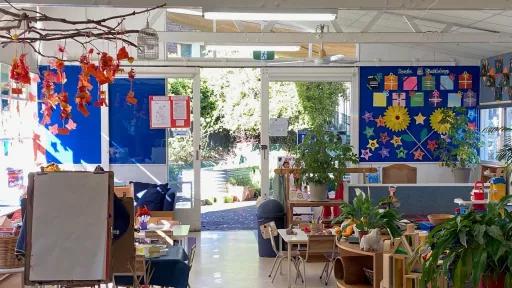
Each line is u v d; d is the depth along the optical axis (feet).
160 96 33.06
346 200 26.09
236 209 41.11
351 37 27.55
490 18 24.56
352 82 33.68
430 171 33.78
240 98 42.73
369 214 18.34
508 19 24.30
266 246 27.02
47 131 32.09
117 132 32.94
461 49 31.42
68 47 31.81
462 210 24.56
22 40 14.83
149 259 16.97
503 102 30.83
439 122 33.63
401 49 33.71
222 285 22.48
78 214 13.73
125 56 16.57
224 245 29.81
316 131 25.38
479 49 30.71
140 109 33.04
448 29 27.14
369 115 33.76
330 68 33.53
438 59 33.73
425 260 11.85
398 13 26.37
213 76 42.27
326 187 25.29
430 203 26.68
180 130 33.27
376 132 33.76
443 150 33.32
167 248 18.61
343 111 33.86
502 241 10.29
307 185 25.76
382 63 33.63
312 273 24.49
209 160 43.11
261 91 33.50
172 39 28.40
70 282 13.66
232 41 28.32
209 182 43.52
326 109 33.73
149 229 21.31
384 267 15.89
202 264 25.81
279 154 33.58
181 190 33.40
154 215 29.07
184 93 33.27
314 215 26.76
